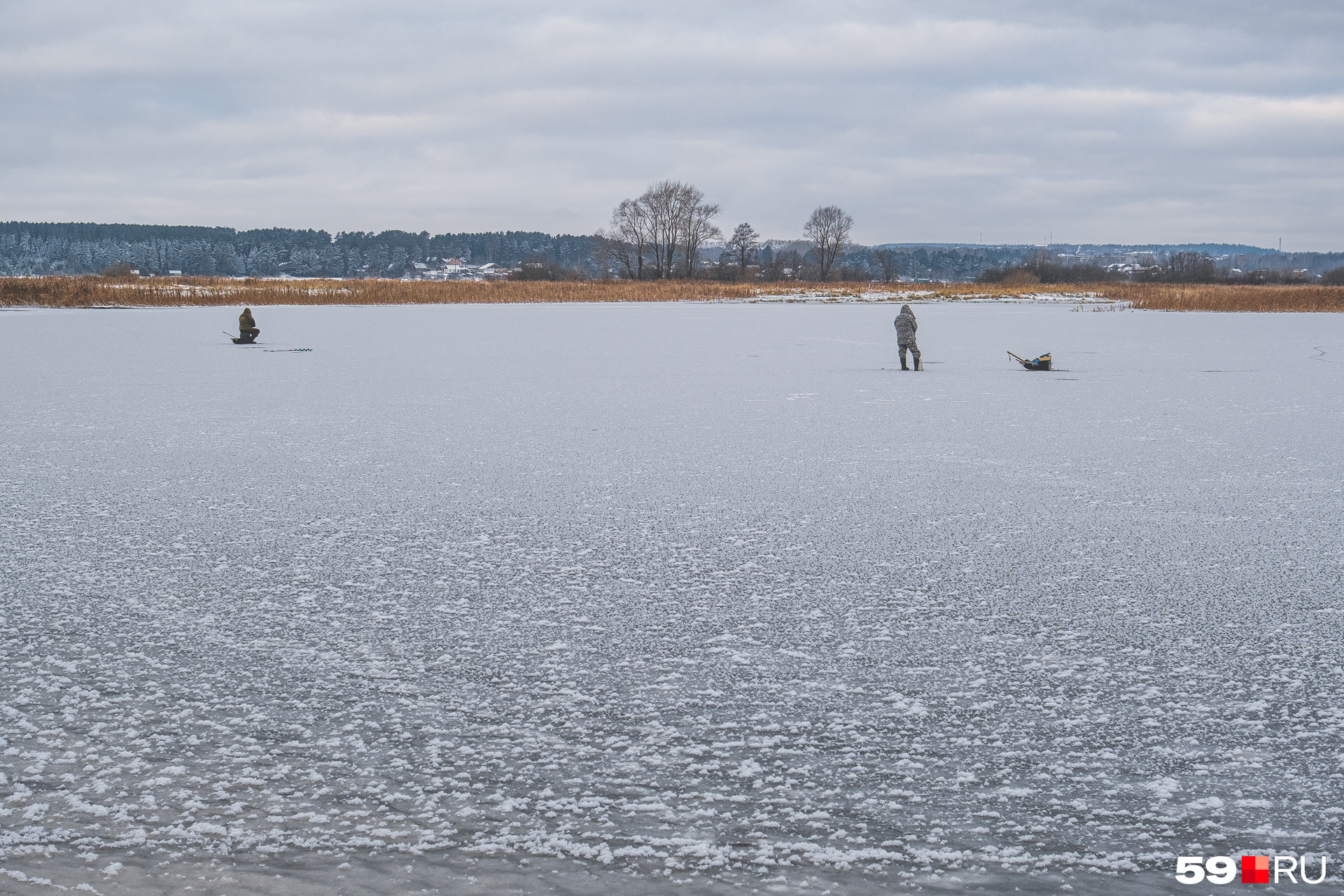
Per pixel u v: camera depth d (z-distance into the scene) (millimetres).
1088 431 11797
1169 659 4758
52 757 3773
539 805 3438
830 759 3768
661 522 7375
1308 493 8391
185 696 4312
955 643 4949
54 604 5484
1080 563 6348
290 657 4746
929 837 3250
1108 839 3244
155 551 6559
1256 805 3461
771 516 7574
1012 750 3840
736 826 3312
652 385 16828
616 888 2971
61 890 2953
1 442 10805
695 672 4586
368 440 11062
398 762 3738
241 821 3338
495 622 5242
